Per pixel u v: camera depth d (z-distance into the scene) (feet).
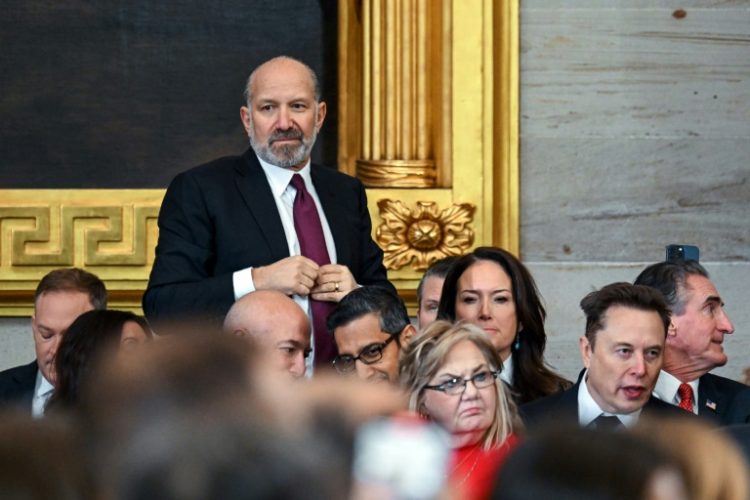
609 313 23.03
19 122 35.27
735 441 12.21
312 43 35.81
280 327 22.43
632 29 34.68
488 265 25.91
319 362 24.90
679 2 34.76
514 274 25.91
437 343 20.29
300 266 24.68
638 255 34.76
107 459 6.30
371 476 6.46
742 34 34.78
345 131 34.99
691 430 7.68
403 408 7.00
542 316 26.25
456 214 33.83
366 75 34.55
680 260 27.61
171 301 25.03
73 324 21.94
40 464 6.36
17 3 35.53
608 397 22.97
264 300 22.65
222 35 35.94
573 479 6.91
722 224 34.78
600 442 7.07
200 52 35.91
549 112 34.65
